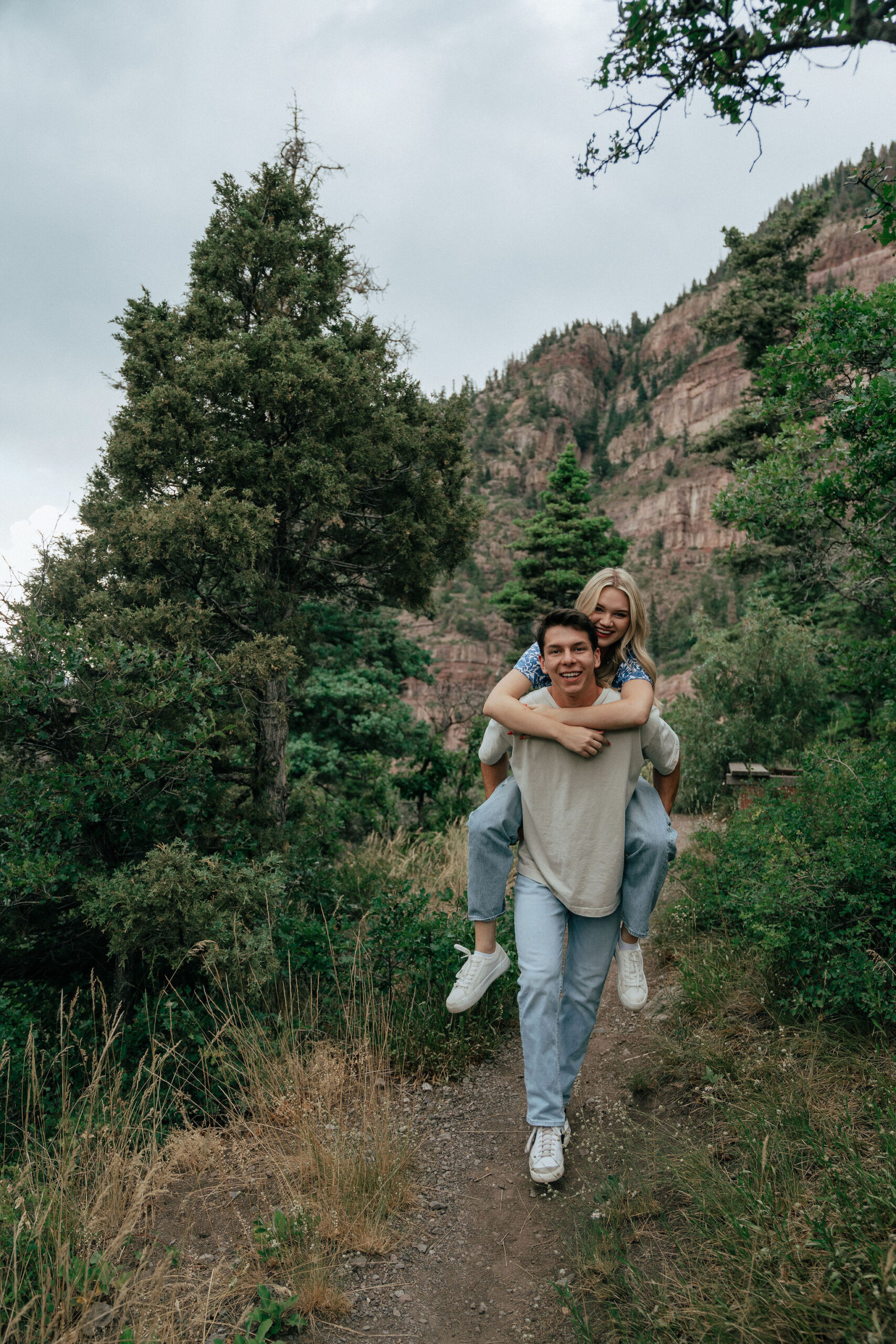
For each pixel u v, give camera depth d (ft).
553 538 100.07
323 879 17.58
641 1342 5.92
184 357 19.11
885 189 8.68
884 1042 9.23
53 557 18.39
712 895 14.74
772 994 10.85
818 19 6.15
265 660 16.92
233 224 20.44
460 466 22.67
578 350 647.97
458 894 18.08
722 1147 8.29
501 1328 6.71
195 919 12.68
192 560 18.47
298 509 20.36
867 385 15.31
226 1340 6.48
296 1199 8.32
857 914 10.23
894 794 11.49
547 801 8.30
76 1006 14.46
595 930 8.66
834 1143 7.51
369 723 39.17
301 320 20.92
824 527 18.37
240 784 19.80
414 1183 8.93
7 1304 6.82
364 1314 6.97
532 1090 8.40
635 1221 7.64
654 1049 11.23
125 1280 6.75
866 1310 5.54
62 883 13.89
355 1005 12.94
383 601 24.84
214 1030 12.35
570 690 8.02
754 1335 5.64
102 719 13.83
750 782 24.97
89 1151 9.11
